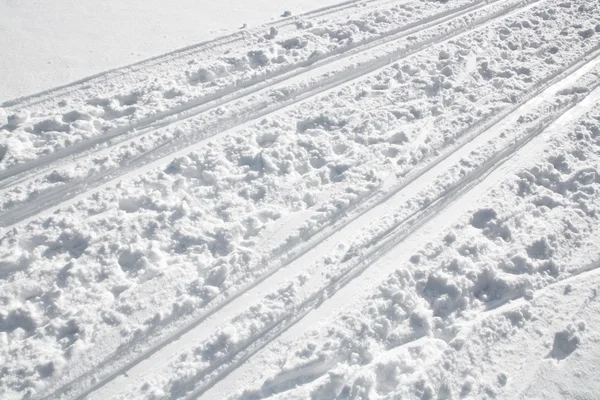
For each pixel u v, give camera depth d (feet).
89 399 10.62
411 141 17.06
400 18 23.35
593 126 18.31
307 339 11.72
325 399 10.78
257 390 10.84
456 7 24.59
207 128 17.17
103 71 18.58
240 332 11.68
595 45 22.66
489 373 11.35
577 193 15.78
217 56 20.20
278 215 14.34
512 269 13.47
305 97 19.06
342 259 13.53
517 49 22.15
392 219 14.67
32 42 20.08
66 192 14.76
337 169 15.92
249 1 24.82
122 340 11.37
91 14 22.26
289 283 12.77
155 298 12.11
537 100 19.42
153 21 22.38
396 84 19.70
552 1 25.93
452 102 18.94
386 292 12.69
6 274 12.49
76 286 12.30
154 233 13.57
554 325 12.41
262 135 16.99
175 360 11.20
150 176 15.17
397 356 11.48
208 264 13.02
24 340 11.18
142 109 17.13
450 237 14.01
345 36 21.85
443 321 12.37
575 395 11.35
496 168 16.79
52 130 16.21
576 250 14.20
